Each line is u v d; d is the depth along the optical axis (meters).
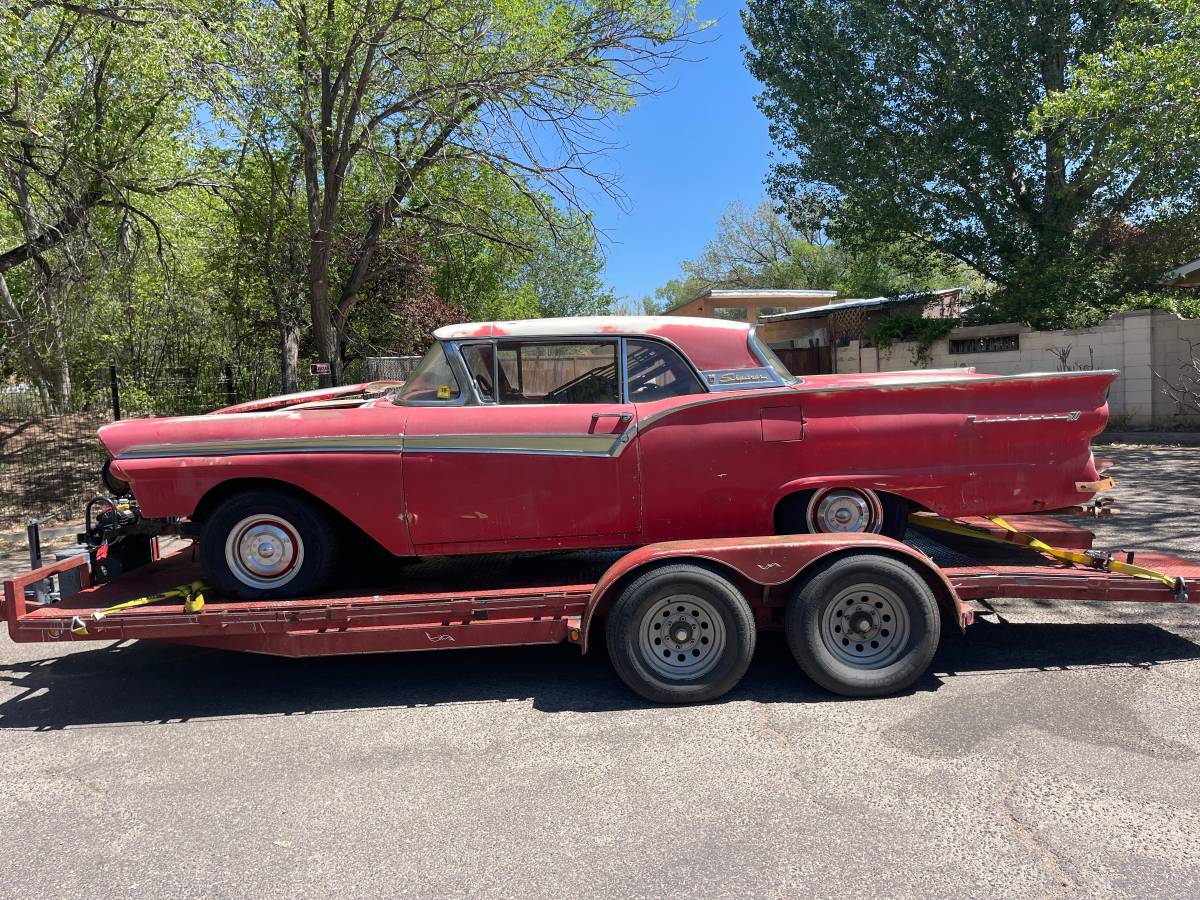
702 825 2.83
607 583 3.78
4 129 10.37
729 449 4.12
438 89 10.77
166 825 2.95
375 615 3.89
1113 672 4.06
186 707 4.10
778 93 16.16
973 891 2.42
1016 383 4.16
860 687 3.81
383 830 2.87
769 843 2.70
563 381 4.30
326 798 3.11
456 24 10.93
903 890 2.44
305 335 17.58
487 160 11.51
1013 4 14.16
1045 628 4.76
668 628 3.85
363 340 15.84
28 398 12.96
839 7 15.38
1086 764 3.15
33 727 3.90
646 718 3.74
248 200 13.80
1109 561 4.18
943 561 4.53
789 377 4.39
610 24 10.88
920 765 3.20
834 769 3.19
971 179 15.17
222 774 3.34
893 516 4.29
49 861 2.74
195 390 12.97
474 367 4.25
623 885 2.50
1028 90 14.50
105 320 13.68
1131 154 11.23
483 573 4.63
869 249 17.02
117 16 9.20
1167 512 7.64
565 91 10.75
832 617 3.86
